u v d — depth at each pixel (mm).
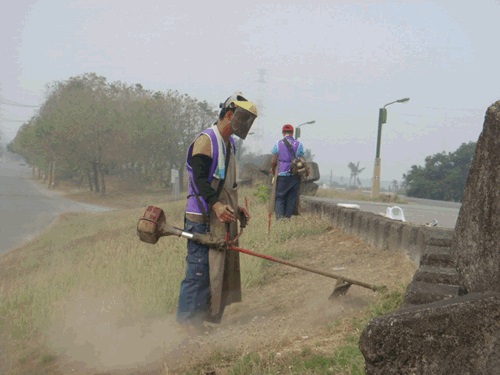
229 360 4395
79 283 8891
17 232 25703
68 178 77062
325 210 10844
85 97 59688
